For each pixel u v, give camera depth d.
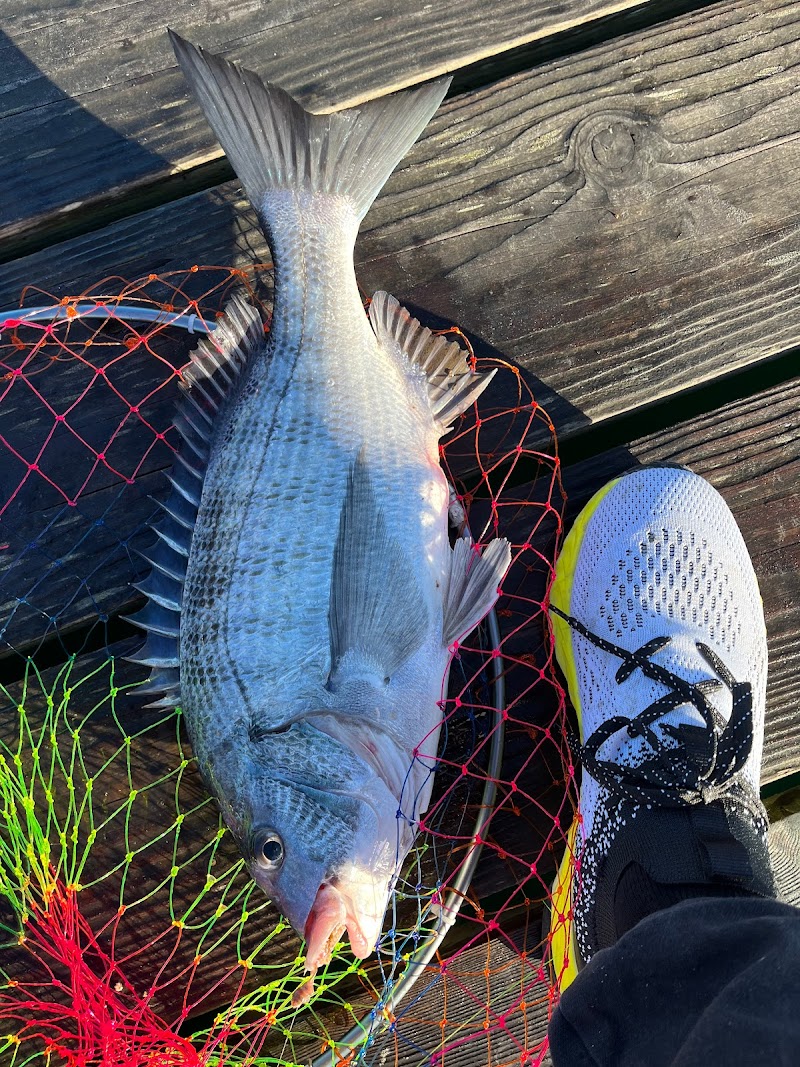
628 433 0.63
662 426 0.63
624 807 0.54
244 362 0.56
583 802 0.56
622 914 0.52
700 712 0.55
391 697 0.53
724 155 0.61
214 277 0.61
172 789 0.58
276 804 0.51
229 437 0.54
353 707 0.52
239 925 0.57
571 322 0.61
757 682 0.57
